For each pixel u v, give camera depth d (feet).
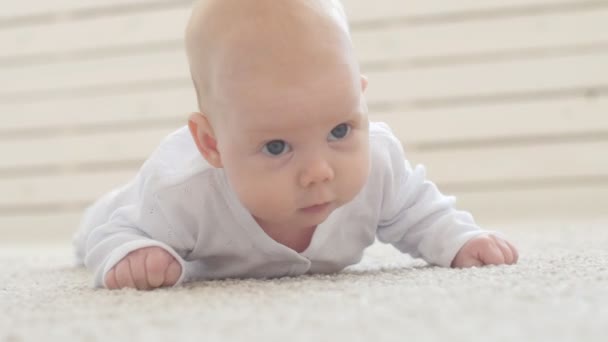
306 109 2.88
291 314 2.37
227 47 2.97
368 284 2.98
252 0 2.99
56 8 10.97
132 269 3.29
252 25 2.94
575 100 9.50
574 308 2.32
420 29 9.90
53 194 10.93
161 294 2.98
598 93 9.50
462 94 9.80
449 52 9.83
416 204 3.82
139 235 3.58
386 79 9.96
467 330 2.07
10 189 11.06
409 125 9.89
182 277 3.35
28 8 11.03
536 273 3.07
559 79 9.55
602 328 2.06
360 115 3.01
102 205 4.44
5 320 2.56
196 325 2.29
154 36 10.67
